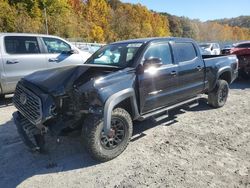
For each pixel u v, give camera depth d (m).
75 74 4.00
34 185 3.58
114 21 97.19
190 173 3.74
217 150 4.41
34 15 69.75
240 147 4.52
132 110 4.43
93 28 84.50
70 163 4.09
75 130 4.08
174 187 3.44
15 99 4.49
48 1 73.50
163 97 4.92
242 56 10.05
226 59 6.72
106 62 5.00
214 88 6.47
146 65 4.54
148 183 3.54
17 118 4.50
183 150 4.43
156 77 4.72
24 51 7.29
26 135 4.09
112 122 4.08
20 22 56.16
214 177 3.63
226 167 3.88
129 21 103.06
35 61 7.41
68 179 3.69
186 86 5.46
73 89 3.82
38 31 60.12
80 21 84.12
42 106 3.76
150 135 5.05
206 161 4.05
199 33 152.50
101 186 3.52
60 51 8.10
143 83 4.50
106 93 3.92
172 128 5.39
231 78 6.96
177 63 5.25
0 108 6.96
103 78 4.04
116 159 4.17
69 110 3.88
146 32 109.56
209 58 6.31
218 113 6.32
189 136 4.98
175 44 5.34
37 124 3.82
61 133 3.92
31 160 4.22
